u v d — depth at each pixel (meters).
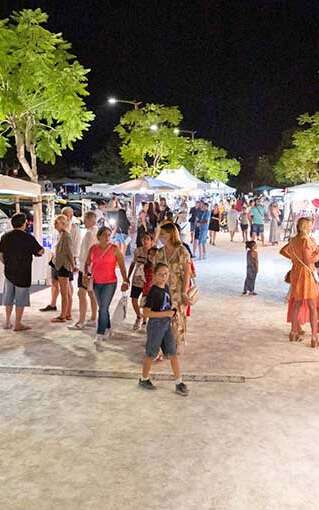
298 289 8.52
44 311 10.93
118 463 4.79
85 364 7.45
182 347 8.12
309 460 4.87
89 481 4.49
